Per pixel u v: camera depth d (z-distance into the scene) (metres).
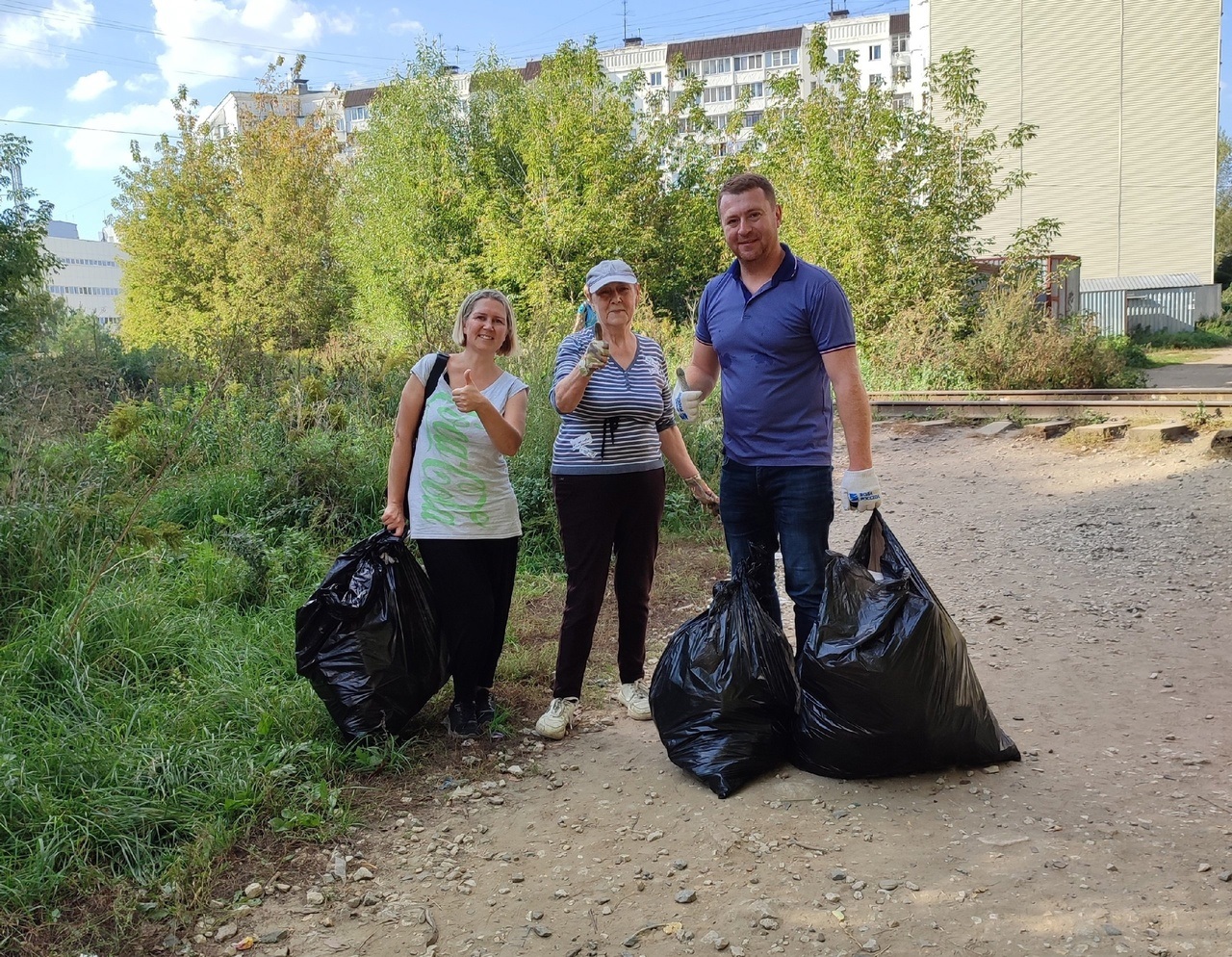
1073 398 12.80
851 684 3.15
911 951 2.36
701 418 8.69
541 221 22.91
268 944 2.51
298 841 3.02
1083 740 3.57
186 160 33.72
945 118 18.75
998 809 3.05
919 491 8.84
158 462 7.19
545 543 6.63
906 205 18.05
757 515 3.67
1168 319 33.16
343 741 3.59
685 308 23.94
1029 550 6.57
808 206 18.67
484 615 3.76
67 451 6.42
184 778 3.23
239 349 9.12
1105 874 2.64
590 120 23.64
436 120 27.95
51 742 3.27
